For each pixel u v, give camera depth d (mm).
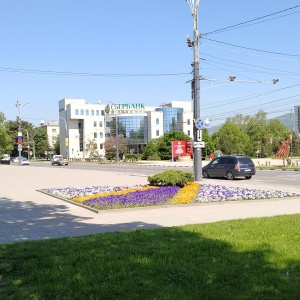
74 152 129500
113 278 5207
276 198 15219
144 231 8641
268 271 5367
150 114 125312
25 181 28250
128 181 26328
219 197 15078
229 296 4488
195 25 25188
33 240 8352
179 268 5547
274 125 119750
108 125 127000
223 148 104500
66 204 15180
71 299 4539
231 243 7023
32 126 144875
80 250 6898
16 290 4887
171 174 19047
